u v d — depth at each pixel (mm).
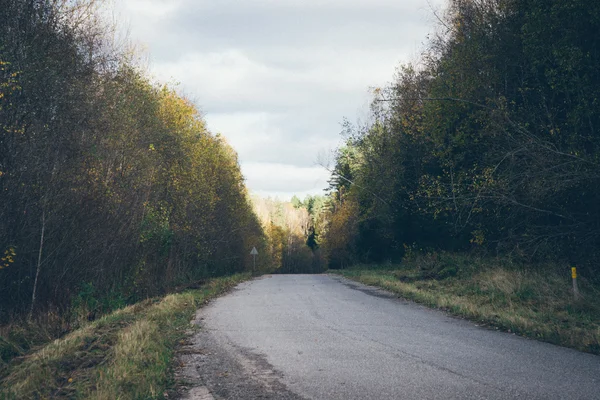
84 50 16688
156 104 22797
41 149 13680
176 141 25328
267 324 11930
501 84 19891
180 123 26359
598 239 16047
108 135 17453
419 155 29859
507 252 18938
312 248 105188
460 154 21766
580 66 15625
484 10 21375
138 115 20859
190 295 17969
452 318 12617
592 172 14383
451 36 24516
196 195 28000
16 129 12875
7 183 12633
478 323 11758
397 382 6785
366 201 38031
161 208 23297
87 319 13742
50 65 14547
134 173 19297
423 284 20312
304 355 8539
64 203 14539
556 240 16719
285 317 13078
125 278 19141
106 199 16812
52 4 15055
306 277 36312
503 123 16984
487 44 20344
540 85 17516
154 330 10023
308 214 131250
